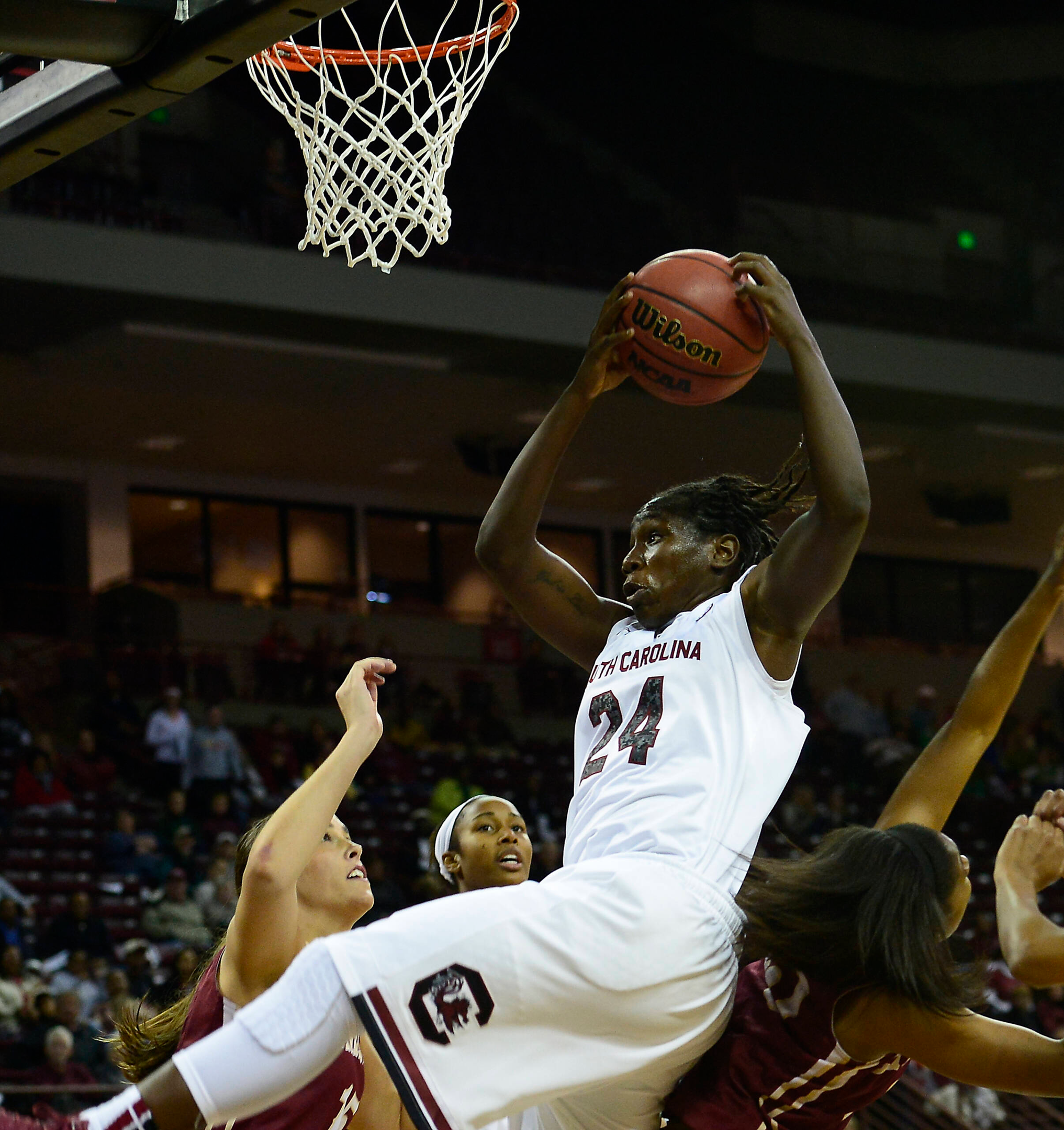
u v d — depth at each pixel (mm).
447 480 18281
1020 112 20000
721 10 19391
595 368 2949
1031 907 2645
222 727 13375
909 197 19625
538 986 2309
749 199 18594
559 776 15508
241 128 16359
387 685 15977
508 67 18250
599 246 17094
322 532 18156
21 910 10406
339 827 2992
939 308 18781
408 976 2277
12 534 16688
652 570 2836
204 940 10328
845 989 2453
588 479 17953
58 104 3391
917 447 17422
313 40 6434
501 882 3605
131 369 14383
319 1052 2275
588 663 3051
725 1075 2502
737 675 2625
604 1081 2357
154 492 17312
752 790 2561
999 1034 2438
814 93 19625
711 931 2432
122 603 16141
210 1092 2217
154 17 3102
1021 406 16609
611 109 18859
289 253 13789
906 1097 8742
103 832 12383
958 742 2951
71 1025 8477
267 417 15891
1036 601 2949
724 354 2867
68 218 13852
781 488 2928
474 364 15000
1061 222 19672
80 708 14703
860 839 2500
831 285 18141
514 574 3010
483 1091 2281
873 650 19562
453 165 16812
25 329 13508
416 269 14320
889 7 20078
